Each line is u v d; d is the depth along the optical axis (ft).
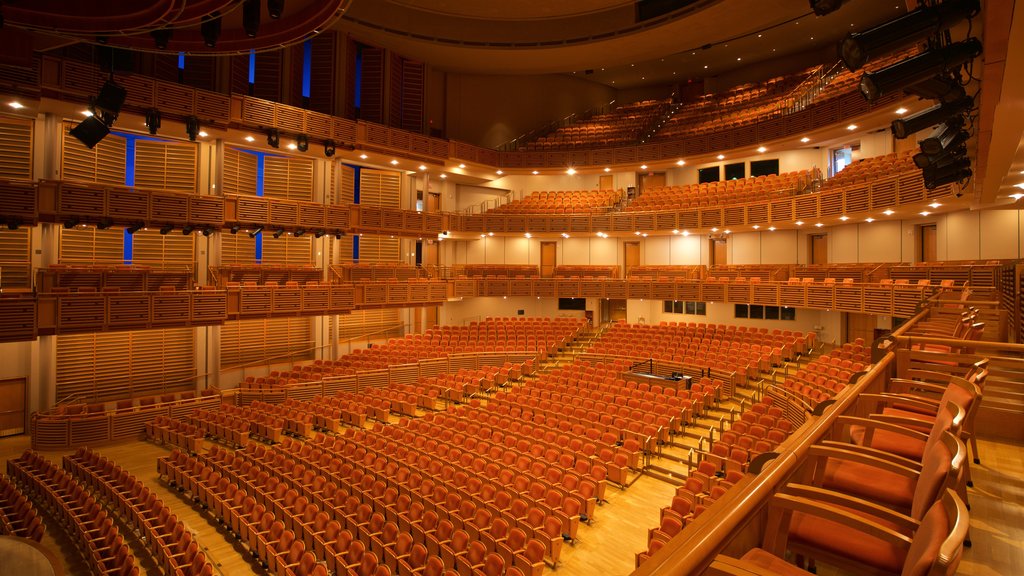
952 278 40.24
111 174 50.01
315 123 56.18
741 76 83.15
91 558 26.84
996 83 14.87
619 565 25.58
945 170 24.32
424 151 65.51
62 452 42.52
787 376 43.34
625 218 67.62
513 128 80.94
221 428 43.68
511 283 70.18
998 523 10.20
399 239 70.85
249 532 28.32
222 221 48.98
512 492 29.25
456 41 66.54
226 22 31.76
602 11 64.69
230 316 48.08
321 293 53.88
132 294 42.83
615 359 55.62
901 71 14.34
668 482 34.14
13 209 39.04
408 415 48.42
